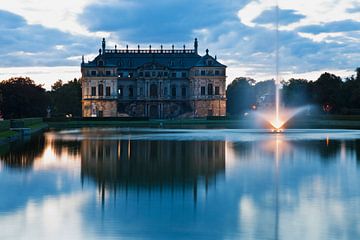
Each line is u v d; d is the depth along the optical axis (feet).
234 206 128.88
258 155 232.12
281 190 147.74
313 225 112.27
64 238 104.78
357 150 252.21
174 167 193.88
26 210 125.59
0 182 162.09
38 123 614.75
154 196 140.46
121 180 164.96
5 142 318.24
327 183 158.20
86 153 244.83
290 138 340.39
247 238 104.17
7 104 654.53
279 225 112.47
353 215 119.75
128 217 119.14
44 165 201.57
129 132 435.12
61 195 142.00
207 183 159.02
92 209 126.31
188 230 109.29
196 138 343.26
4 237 105.50
